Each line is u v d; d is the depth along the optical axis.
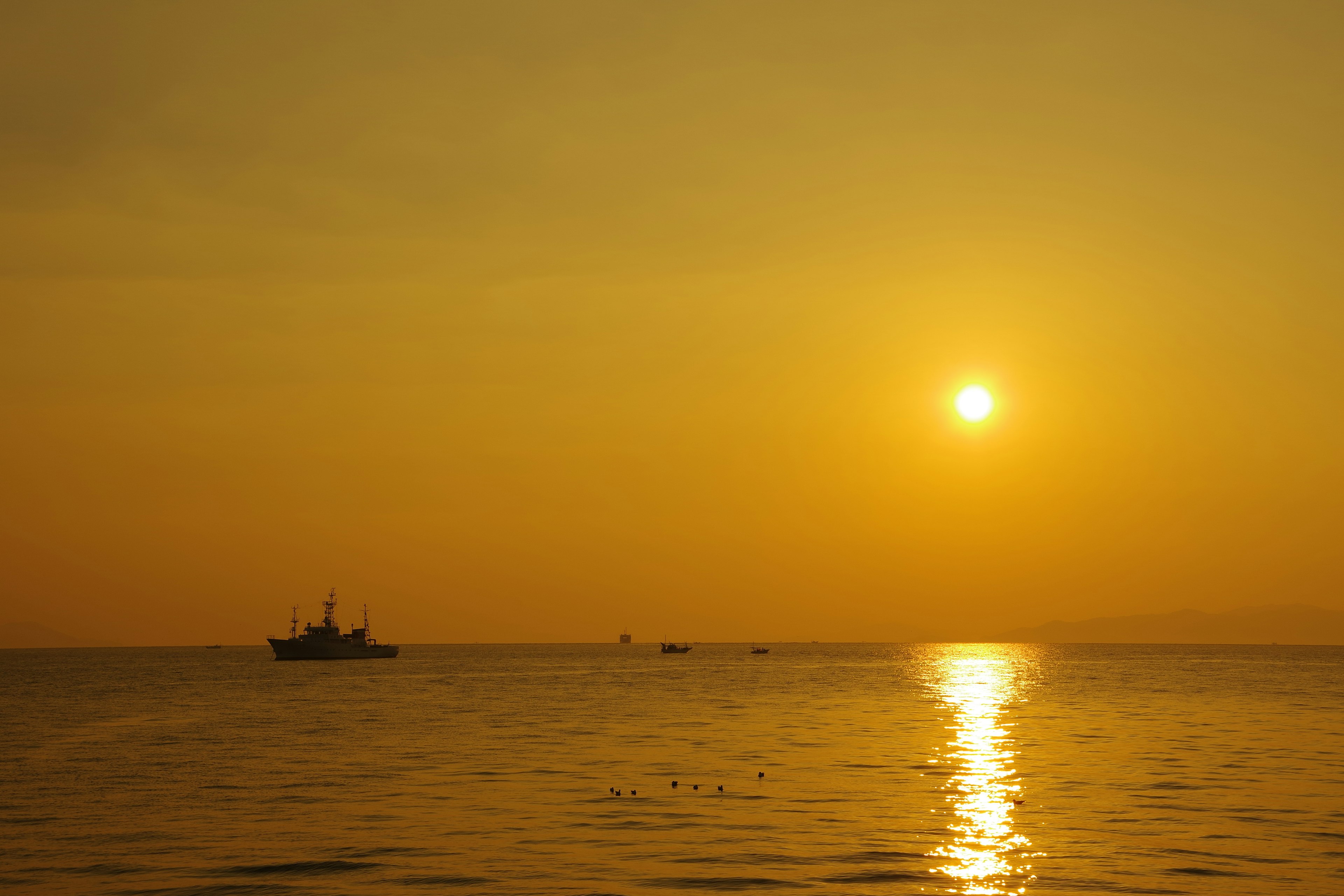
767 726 89.50
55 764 64.94
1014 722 93.94
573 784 54.62
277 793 52.12
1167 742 75.31
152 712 111.94
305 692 150.50
